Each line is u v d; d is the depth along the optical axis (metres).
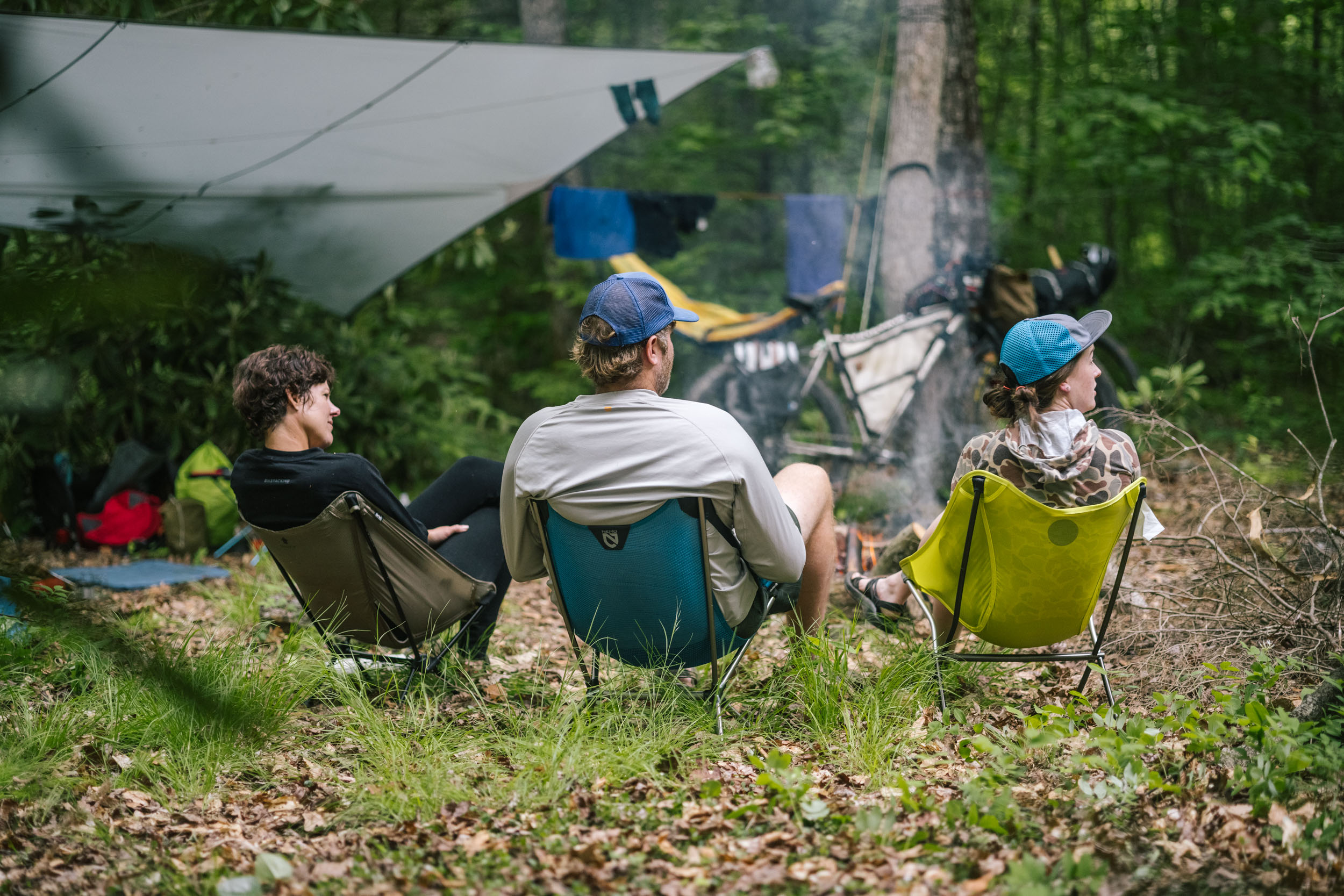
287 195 5.21
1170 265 9.06
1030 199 9.63
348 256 5.93
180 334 5.54
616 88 4.91
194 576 4.82
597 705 2.79
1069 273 5.69
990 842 2.10
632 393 2.49
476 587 2.96
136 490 5.58
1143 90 8.29
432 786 2.41
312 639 3.22
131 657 0.81
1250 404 6.94
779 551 2.57
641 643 2.73
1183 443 3.73
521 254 10.12
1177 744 2.53
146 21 3.60
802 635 3.06
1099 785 2.28
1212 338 8.67
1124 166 8.33
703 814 2.28
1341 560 3.07
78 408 5.52
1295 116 8.34
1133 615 3.38
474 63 4.44
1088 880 1.90
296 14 5.46
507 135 5.09
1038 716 2.65
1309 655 2.90
